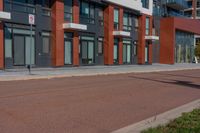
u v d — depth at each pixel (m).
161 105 11.66
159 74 28.39
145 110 10.58
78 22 30.92
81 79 20.19
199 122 8.12
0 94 12.23
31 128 7.58
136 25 42.41
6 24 24.02
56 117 8.80
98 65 35.03
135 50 42.34
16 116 8.64
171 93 15.20
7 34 24.11
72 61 30.56
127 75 25.55
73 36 30.56
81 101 11.55
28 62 25.95
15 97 11.61
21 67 25.30
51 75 20.73
